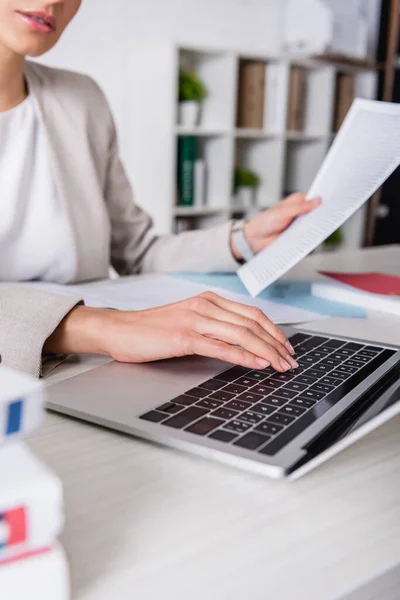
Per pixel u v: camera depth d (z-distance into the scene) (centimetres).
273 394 57
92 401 57
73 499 43
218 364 68
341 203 94
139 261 135
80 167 117
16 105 110
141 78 323
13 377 33
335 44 384
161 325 68
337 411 52
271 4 387
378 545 39
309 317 92
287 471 44
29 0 93
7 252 113
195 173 340
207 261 123
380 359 68
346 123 114
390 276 117
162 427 51
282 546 38
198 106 340
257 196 386
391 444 53
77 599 33
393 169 87
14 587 30
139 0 328
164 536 39
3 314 69
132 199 139
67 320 72
